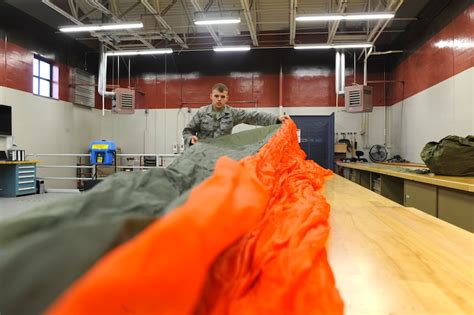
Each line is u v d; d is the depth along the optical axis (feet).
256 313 1.67
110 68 30.01
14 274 1.52
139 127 29.84
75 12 18.47
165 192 2.80
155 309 1.16
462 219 7.72
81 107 28.22
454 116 16.31
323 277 1.91
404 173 10.88
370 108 22.88
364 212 5.40
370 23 22.41
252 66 28.45
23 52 22.18
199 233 1.36
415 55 21.66
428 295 2.39
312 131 22.61
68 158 26.40
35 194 20.93
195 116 9.08
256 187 2.11
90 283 1.09
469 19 14.88
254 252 2.15
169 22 23.52
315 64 27.81
